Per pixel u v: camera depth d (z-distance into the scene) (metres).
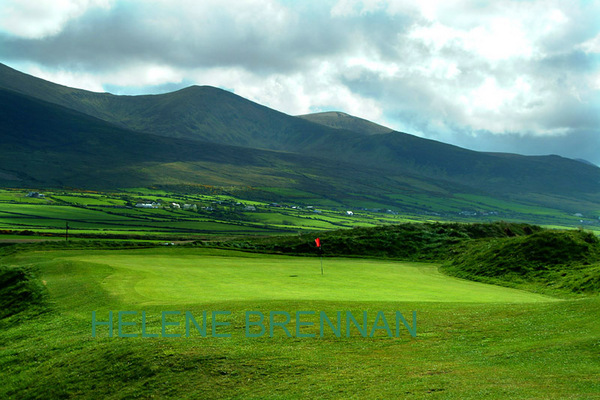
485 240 71.69
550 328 22.83
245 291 37.66
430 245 75.44
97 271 47.53
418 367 19.72
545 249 51.91
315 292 37.19
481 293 39.06
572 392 15.21
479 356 20.50
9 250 73.06
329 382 19.02
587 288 39.50
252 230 199.38
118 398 20.83
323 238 80.44
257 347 23.56
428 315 27.39
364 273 51.78
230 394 19.41
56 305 37.44
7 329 34.41
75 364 24.84
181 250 72.31
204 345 24.20
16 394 23.44
